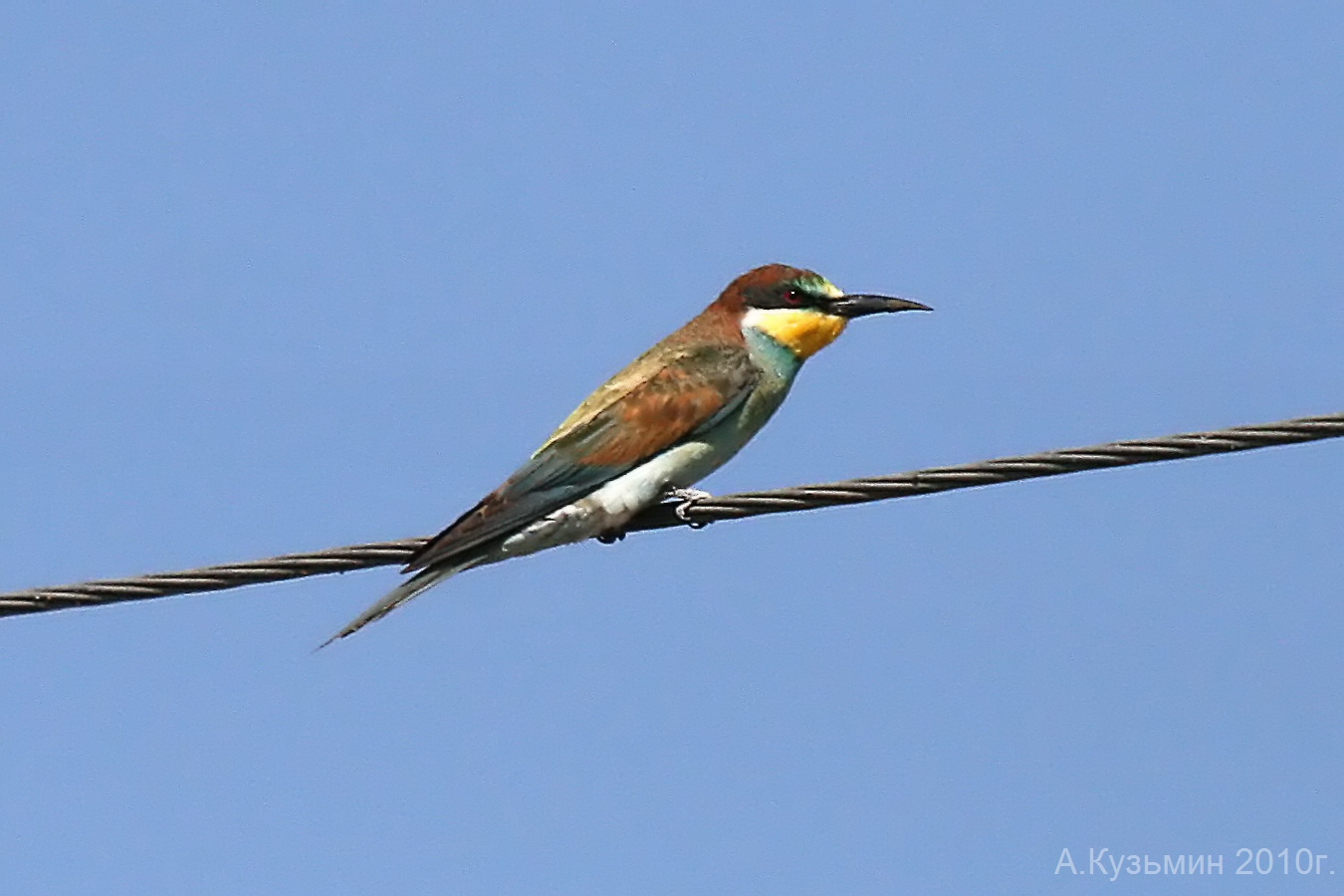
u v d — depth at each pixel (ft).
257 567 36.86
